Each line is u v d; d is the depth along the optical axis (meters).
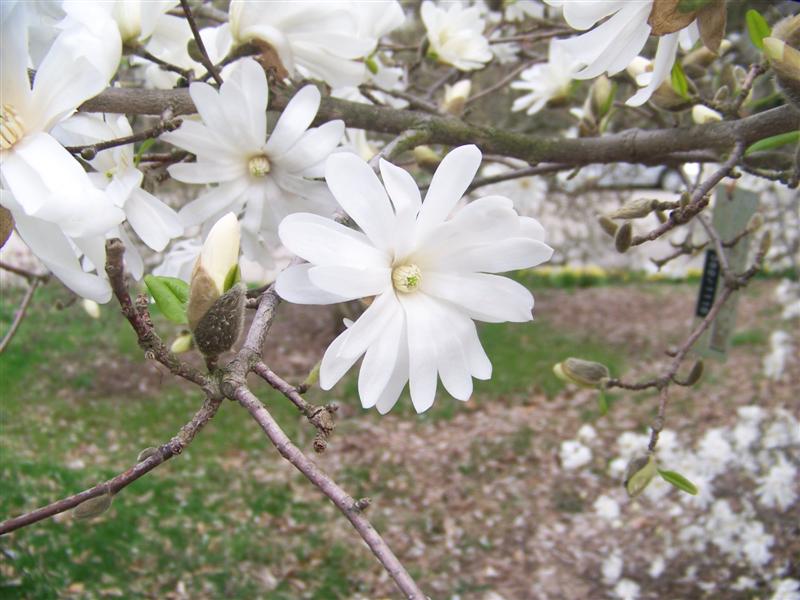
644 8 0.27
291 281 0.26
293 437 2.16
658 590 1.39
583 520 1.74
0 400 2.21
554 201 2.50
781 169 0.54
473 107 0.53
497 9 0.83
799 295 1.54
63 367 2.43
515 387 2.57
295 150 0.33
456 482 1.98
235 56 0.34
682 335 3.08
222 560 1.54
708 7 0.26
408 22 1.26
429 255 0.26
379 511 1.84
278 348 2.79
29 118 0.23
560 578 1.52
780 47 0.29
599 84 0.52
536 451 2.12
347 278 0.24
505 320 0.27
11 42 0.23
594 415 2.31
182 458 2.00
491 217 0.26
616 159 0.50
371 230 0.25
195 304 0.24
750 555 1.18
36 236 0.23
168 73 0.43
